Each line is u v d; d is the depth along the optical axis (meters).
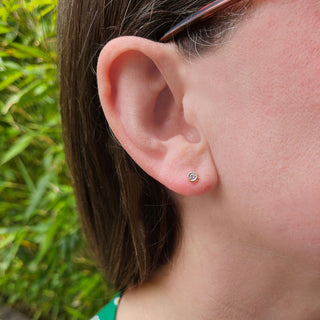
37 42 0.47
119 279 0.33
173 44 0.25
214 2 0.24
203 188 0.26
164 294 0.30
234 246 0.27
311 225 0.24
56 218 0.55
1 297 0.82
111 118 0.26
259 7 0.24
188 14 0.25
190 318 0.29
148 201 0.29
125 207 0.29
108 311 0.33
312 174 0.24
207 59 0.25
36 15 0.44
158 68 0.25
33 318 0.77
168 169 0.26
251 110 0.24
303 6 0.23
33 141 0.59
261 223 0.25
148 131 0.26
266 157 0.24
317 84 0.23
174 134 0.26
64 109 0.31
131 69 0.26
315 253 0.25
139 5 0.26
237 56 0.24
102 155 0.30
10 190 0.65
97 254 0.35
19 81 0.52
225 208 0.26
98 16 0.27
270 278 0.27
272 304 0.28
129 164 0.29
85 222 0.34
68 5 0.29
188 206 0.28
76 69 0.29
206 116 0.25
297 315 0.28
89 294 0.59
